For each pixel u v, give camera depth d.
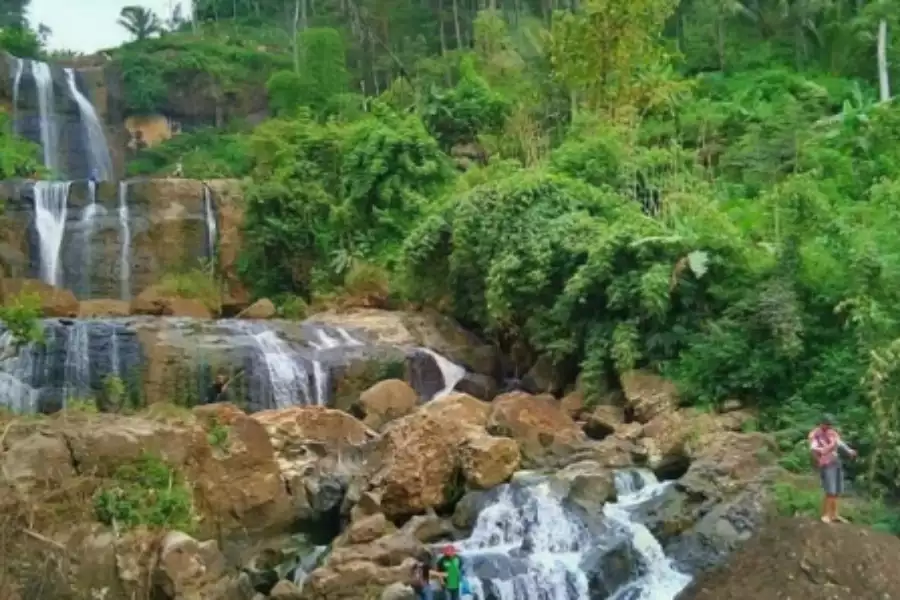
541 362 23.50
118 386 21.22
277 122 35.34
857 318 16.89
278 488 17.75
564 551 15.83
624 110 30.28
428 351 24.27
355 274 28.77
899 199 21.34
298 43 47.81
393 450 17.94
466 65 36.03
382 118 33.25
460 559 14.72
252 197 30.89
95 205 31.84
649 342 20.56
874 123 27.48
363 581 14.80
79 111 44.25
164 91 45.97
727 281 20.20
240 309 31.03
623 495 16.75
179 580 14.08
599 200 24.56
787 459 16.31
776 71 36.50
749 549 11.23
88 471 15.16
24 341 17.97
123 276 31.42
